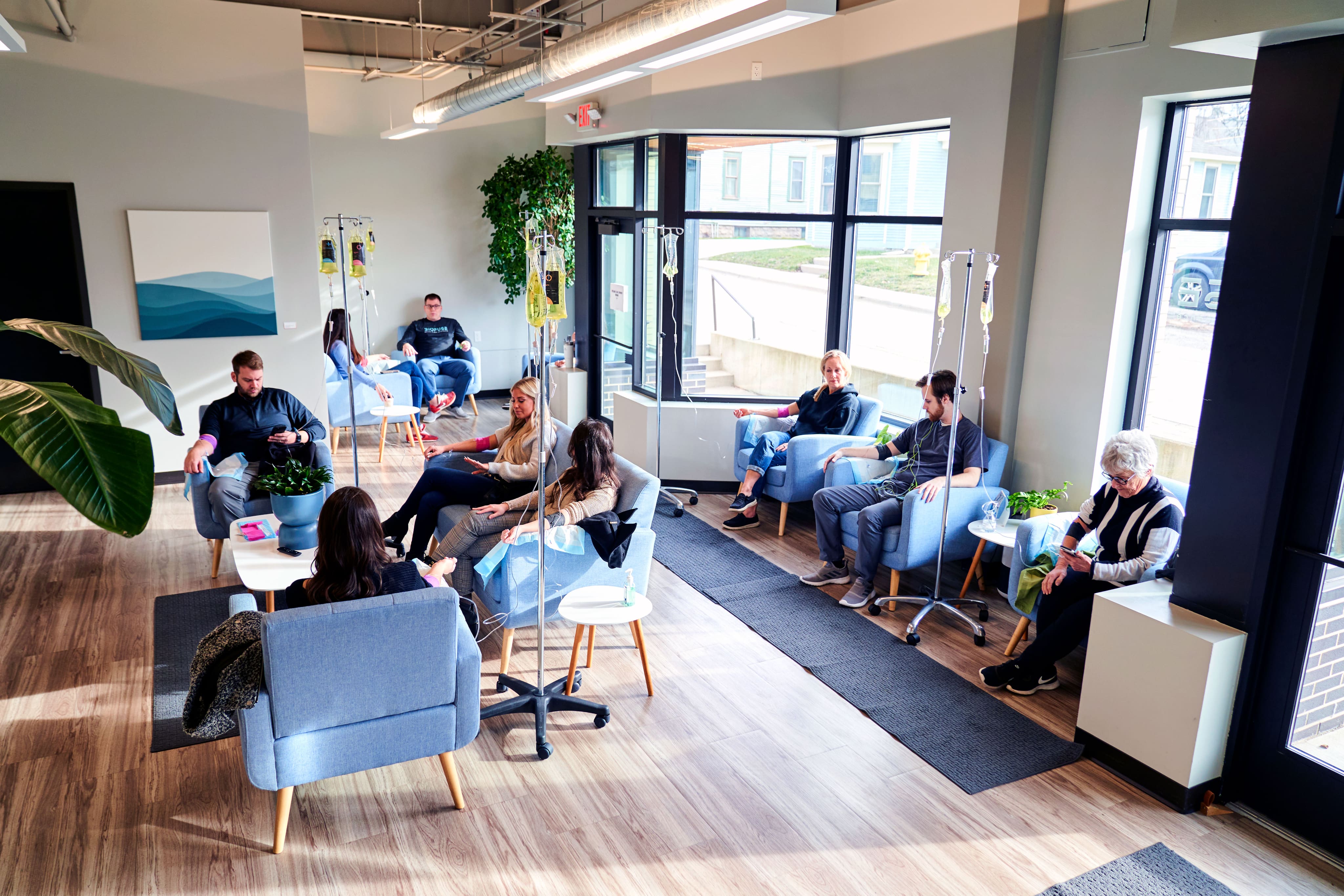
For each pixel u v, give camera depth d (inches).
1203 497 122.7
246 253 254.1
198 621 171.8
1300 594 115.2
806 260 255.6
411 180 363.3
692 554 213.9
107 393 248.4
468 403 372.5
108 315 244.1
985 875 110.0
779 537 227.0
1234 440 118.5
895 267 237.3
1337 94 105.0
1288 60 109.4
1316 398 111.9
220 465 193.9
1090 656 133.0
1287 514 115.6
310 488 157.6
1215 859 113.7
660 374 248.4
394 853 111.9
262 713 105.0
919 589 196.5
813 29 234.8
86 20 227.0
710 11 135.5
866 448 207.0
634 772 129.4
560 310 128.3
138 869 108.0
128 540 214.7
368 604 106.2
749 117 238.8
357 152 352.8
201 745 133.0
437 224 370.9
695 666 160.4
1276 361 113.3
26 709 141.0
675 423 259.9
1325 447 111.3
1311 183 108.4
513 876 108.5
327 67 341.4
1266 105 112.4
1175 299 172.9
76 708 141.7
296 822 117.2
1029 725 142.6
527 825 117.6
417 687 112.6
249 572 150.2
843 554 196.2
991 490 185.8
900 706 147.4
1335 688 113.3
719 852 113.3
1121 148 171.3
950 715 145.0
